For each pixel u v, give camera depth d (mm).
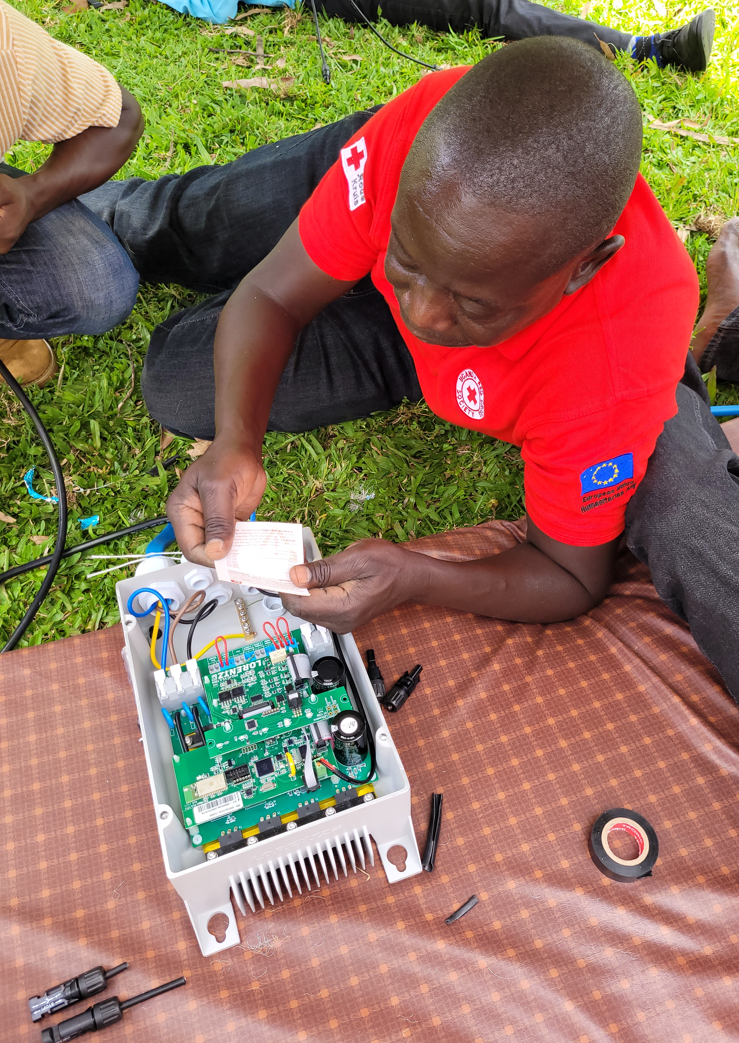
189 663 1542
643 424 1422
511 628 1949
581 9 4285
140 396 2684
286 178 2318
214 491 1513
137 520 2418
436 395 1800
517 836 1635
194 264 2654
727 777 1697
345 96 3623
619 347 1342
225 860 1341
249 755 1497
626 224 1343
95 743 1774
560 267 1042
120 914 1541
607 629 1946
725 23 4219
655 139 3490
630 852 1605
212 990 1449
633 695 1824
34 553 2324
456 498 2477
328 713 1499
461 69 1520
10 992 1452
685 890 1553
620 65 3848
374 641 1932
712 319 2725
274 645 1636
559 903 1546
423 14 3965
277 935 1505
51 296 2301
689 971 1460
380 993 1448
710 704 1808
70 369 2732
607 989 1447
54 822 1662
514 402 1536
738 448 2314
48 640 2188
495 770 1727
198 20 3990
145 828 1648
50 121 2014
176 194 2525
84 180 2160
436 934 1510
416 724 1795
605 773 1716
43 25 3857
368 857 1611
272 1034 1403
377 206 1587
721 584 1704
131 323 2844
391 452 2572
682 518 1734
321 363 2270
